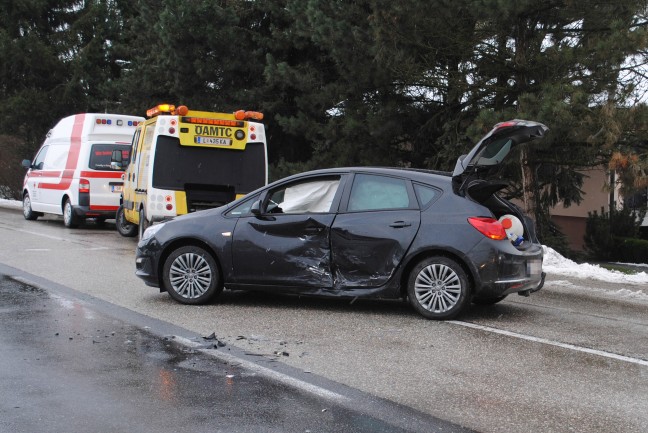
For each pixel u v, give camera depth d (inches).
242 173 526.3
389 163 716.7
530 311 339.9
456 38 588.4
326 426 183.9
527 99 524.7
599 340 283.1
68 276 411.8
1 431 175.2
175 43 803.4
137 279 406.3
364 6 642.8
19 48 1234.6
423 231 309.4
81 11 1353.3
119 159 642.2
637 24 544.7
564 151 605.0
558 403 206.2
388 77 643.5
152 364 235.8
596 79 553.6
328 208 326.0
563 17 560.7
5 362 233.9
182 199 512.4
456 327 299.3
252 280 330.3
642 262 733.9
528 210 639.1
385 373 231.9
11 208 1007.0
